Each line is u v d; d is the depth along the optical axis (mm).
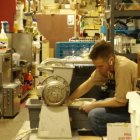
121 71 2662
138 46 3668
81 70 3268
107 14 4172
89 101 3150
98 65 2752
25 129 3287
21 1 6641
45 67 2932
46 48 7895
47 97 2789
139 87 2486
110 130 2490
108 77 2928
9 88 4863
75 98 3051
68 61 3322
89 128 2998
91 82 3020
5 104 4879
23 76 6098
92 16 10750
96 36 7516
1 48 5082
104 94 3369
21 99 5762
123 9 3531
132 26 3898
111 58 2701
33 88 6789
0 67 4852
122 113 2809
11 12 5926
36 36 7277
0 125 4496
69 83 2863
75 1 10711
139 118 1808
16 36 6246
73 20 8789
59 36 8805
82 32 9523
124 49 3645
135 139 1902
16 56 5652
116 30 3836
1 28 5680
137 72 2570
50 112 2818
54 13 9031
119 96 2672
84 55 3992
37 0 8852
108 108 2820
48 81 2852
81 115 2990
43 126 2814
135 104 1932
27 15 6754
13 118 4871
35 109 2967
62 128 2818
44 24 8797
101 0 10391
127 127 2480
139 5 3531
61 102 2807
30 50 6371
